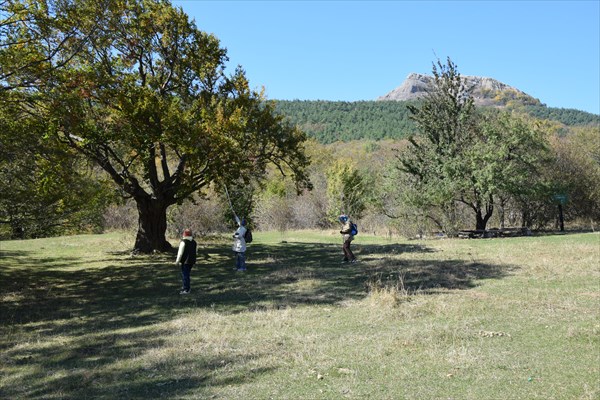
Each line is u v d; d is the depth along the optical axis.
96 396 5.40
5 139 12.27
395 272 13.59
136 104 17.28
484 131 27.48
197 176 19.55
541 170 30.77
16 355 7.20
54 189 13.81
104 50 17.59
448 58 29.25
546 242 20.06
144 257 19.44
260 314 9.13
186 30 19.64
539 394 4.97
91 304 11.18
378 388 5.26
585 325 7.54
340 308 9.52
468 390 5.12
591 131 42.25
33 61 12.85
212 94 20.30
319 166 58.59
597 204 34.22
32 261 18.97
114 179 19.22
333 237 30.00
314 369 5.95
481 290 10.68
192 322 8.76
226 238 28.03
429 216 28.75
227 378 5.75
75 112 15.56
